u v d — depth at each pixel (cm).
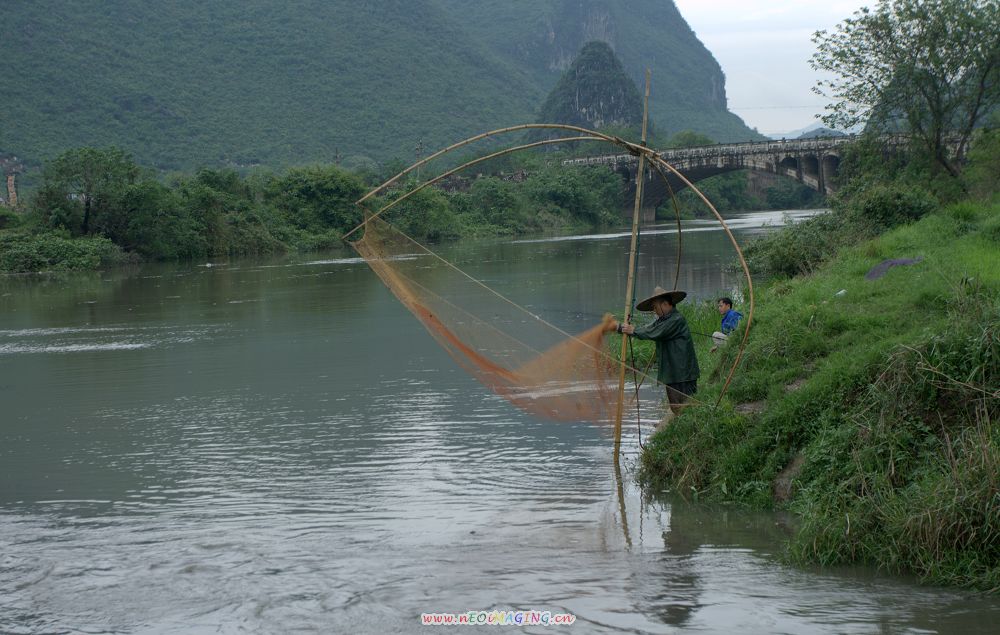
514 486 732
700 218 9750
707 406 754
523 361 809
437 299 843
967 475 533
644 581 528
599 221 8356
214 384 1230
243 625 488
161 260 5191
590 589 518
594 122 19725
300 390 1164
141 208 5081
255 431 952
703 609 484
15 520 688
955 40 2344
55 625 498
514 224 7306
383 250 745
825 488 615
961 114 2534
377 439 899
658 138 14575
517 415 981
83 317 2191
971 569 505
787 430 689
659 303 794
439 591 523
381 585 535
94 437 952
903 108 2477
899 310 859
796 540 568
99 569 579
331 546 607
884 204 1862
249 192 6406
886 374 663
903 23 2395
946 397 636
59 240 4503
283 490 742
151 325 1956
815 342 823
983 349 640
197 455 863
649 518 646
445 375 1227
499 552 585
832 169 6078
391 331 1688
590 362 820
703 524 629
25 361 1495
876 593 498
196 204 5462
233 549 607
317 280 3125
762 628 457
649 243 4725
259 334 1730
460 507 683
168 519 678
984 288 809
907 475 592
